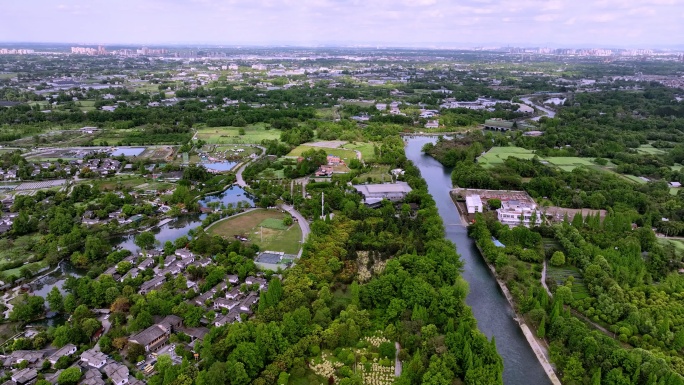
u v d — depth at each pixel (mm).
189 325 181125
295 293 193375
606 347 162125
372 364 167625
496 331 192250
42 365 159875
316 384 154125
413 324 178625
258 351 158875
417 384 154375
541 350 176875
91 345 172250
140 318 177250
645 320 181875
